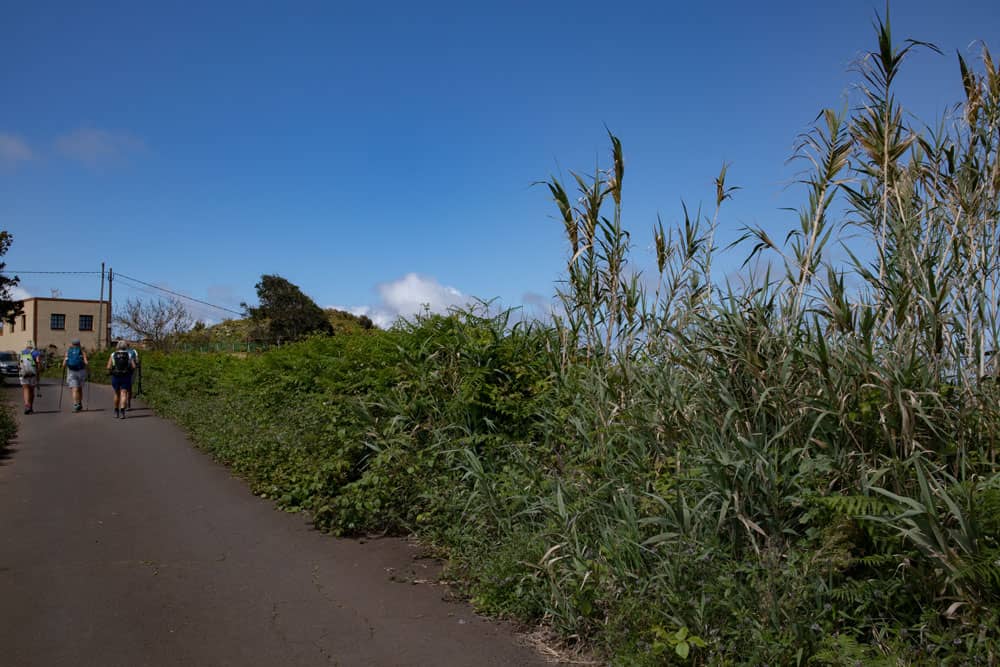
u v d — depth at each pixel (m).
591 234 7.19
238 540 6.49
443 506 6.28
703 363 5.21
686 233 6.51
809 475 4.36
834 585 3.99
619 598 4.29
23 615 4.65
